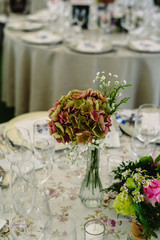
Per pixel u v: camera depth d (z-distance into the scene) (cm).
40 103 279
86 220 110
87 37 303
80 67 255
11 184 96
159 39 297
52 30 320
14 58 299
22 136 125
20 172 98
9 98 324
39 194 99
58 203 118
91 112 94
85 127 96
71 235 85
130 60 254
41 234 93
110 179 127
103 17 312
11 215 96
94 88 259
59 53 256
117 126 167
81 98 99
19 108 300
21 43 273
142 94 272
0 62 478
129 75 260
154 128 145
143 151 147
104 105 98
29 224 96
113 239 103
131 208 93
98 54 253
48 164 115
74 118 97
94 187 112
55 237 89
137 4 319
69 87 264
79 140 96
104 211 114
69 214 112
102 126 96
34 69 270
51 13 346
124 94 260
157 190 92
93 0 340
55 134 99
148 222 92
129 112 181
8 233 103
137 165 105
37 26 318
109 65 253
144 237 98
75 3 314
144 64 259
